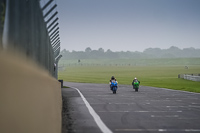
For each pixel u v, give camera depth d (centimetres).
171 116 2461
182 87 7300
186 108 3067
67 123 2072
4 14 466
